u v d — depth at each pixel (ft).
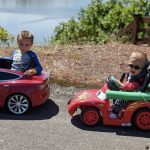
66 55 29.37
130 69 20.56
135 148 19.10
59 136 19.85
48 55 29.25
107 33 41.57
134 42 38.09
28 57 22.48
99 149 18.88
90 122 20.84
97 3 43.60
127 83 20.70
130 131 20.62
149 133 20.51
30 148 18.75
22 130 20.26
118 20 42.06
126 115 20.45
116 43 34.63
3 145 18.90
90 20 42.96
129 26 38.27
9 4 173.88
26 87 21.83
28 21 114.62
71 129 20.57
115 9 42.29
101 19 42.63
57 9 160.76
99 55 29.86
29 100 21.91
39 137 19.69
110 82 20.86
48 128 20.56
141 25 39.52
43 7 167.22
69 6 174.19
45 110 22.57
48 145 19.04
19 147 18.80
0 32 35.06
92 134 20.17
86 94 21.39
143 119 20.52
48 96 23.12
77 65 28.07
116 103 20.80
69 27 42.73
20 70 22.49
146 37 37.99
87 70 27.50
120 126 21.02
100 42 37.88
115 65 28.45
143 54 20.54
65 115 22.07
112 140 19.71
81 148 18.90
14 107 21.99
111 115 20.75
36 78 22.21
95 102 20.62
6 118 21.49
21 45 22.34
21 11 149.07
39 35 39.37
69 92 24.79
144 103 20.31
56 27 43.04
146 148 19.11
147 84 20.35
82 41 39.93
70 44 35.42
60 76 26.43
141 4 42.45
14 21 115.65
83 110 20.83
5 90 21.81
